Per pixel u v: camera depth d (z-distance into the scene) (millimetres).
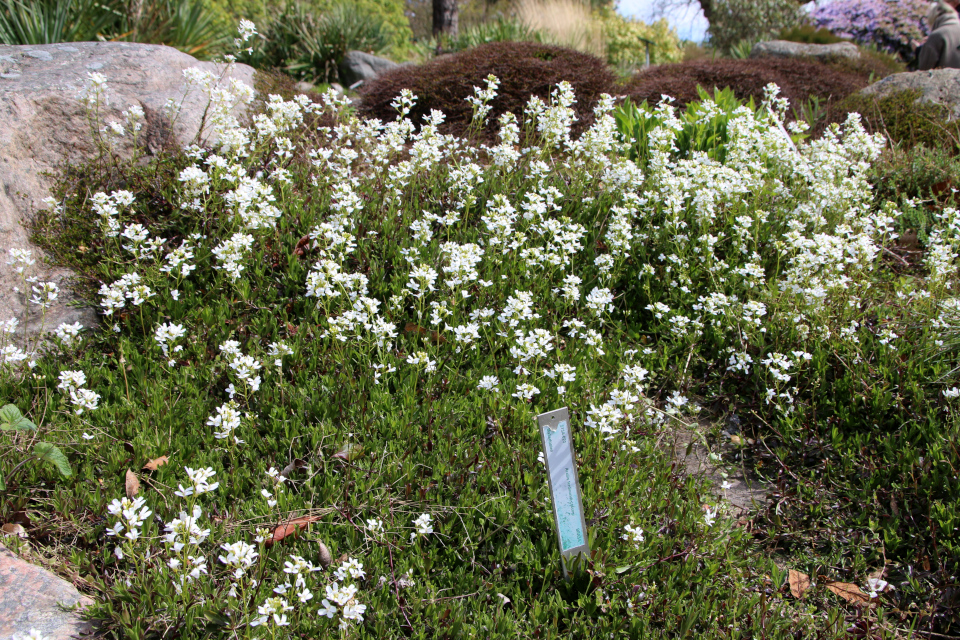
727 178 4926
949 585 2701
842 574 2891
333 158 5527
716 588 2643
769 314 4332
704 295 4648
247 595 2326
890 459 3363
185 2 10781
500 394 3410
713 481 3441
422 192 5156
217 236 4340
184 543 2240
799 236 4387
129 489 2828
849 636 2525
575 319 3922
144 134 5082
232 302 3986
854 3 21781
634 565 2668
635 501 2965
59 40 8375
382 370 3561
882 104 9172
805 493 3283
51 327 3795
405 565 2596
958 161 6805
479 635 2381
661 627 2539
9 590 2330
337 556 2660
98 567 2547
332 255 4043
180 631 2254
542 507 2902
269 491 2908
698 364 4176
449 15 19922
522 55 9617
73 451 3016
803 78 11828
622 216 4547
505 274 4395
